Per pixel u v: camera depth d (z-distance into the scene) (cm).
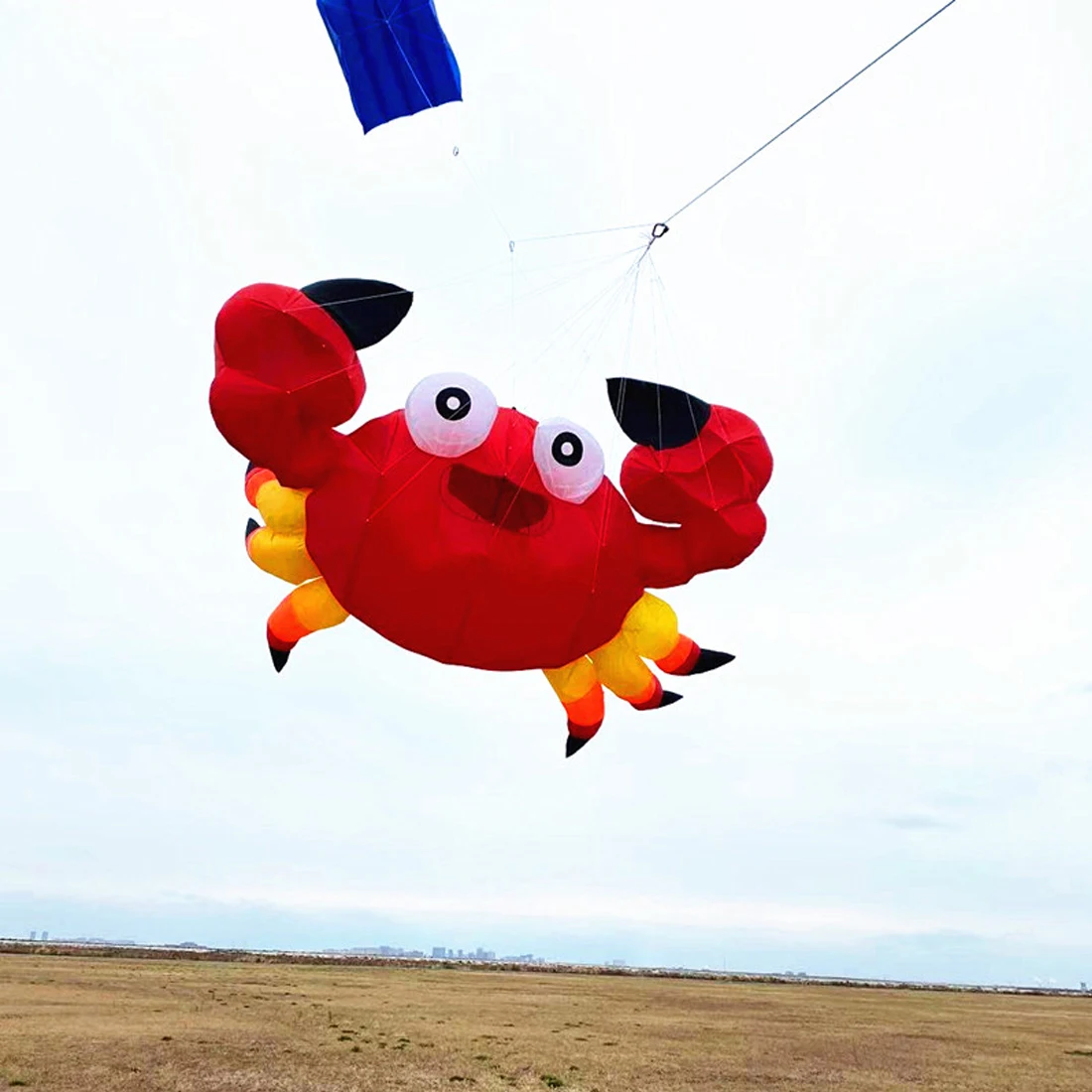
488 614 634
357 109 727
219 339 597
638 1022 2806
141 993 2867
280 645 757
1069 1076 1942
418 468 638
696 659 773
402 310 631
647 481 677
